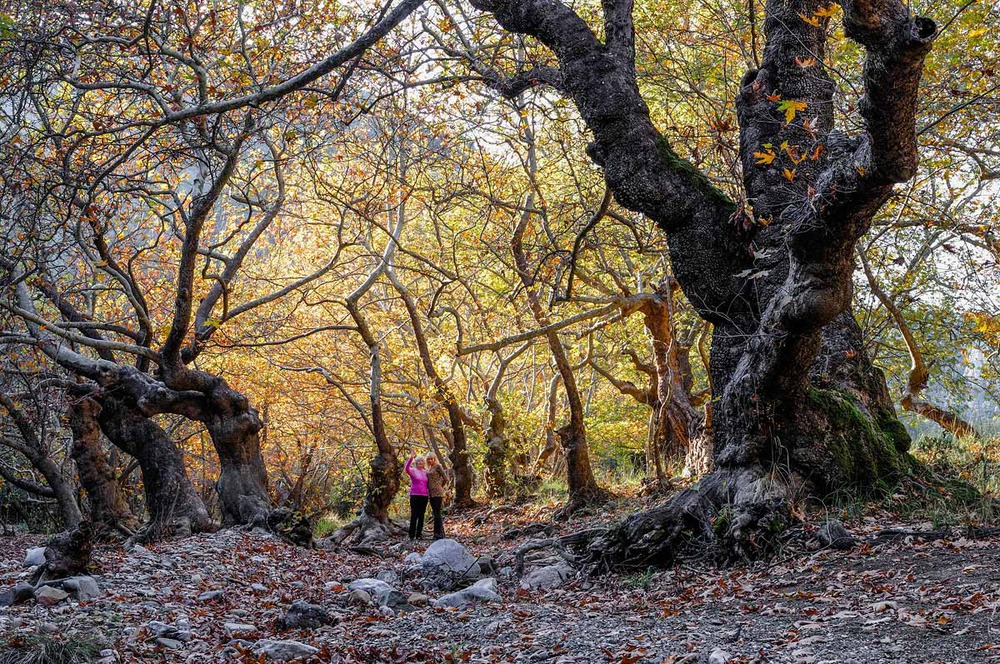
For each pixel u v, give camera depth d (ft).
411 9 24.99
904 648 16.33
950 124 43.01
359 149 56.08
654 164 31.73
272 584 33.45
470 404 79.30
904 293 57.52
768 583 24.09
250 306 52.75
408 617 25.49
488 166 59.62
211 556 37.47
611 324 70.90
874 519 28.78
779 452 30.45
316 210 73.51
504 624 23.39
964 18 35.99
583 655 19.24
